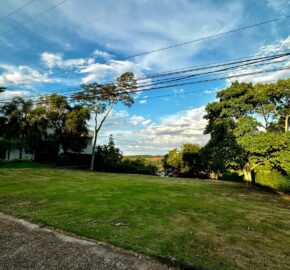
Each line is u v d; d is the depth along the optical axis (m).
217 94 17.67
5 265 4.50
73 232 6.28
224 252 5.44
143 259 4.95
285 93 16.27
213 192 14.36
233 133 15.66
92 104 29.02
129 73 27.55
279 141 14.00
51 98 28.38
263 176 16.59
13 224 6.91
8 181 14.76
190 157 30.39
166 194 12.70
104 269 4.48
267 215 9.07
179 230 6.81
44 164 28.66
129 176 22.45
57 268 4.45
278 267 4.81
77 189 13.04
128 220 7.55
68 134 29.97
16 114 30.05
